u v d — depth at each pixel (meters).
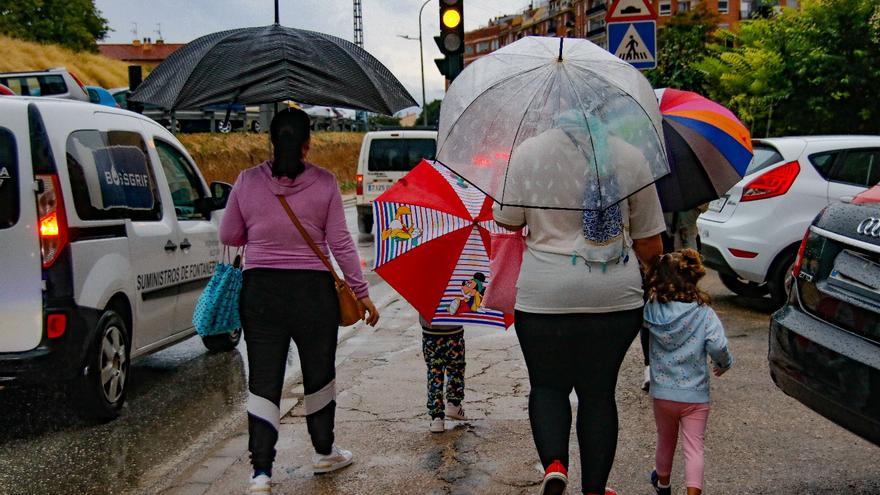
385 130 19.03
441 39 11.41
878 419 3.64
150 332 6.58
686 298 3.88
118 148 6.34
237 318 4.62
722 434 5.08
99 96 21.72
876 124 18.50
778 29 19.53
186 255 7.19
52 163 5.39
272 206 4.20
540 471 4.55
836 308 4.04
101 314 5.70
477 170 3.34
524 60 3.40
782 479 4.38
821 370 3.97
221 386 6.80
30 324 5.34
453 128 3.38
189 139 31.86
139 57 107.88
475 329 8.35
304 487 4.39
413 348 7.67
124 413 6.07
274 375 4.22
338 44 4.73
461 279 4.67
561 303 3.40
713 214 9.15
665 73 25.45
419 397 6.01
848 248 4.09
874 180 8.41
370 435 5.19
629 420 5.38
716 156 4.47
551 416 3.49
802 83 18.94
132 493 4.50
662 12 61.91
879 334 3.75
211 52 4.50
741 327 8.18
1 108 5.36
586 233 3.37
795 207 8.41
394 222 4.64
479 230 4.61
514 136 3.30
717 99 22.66
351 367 6.94
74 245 5.48
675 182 4.49
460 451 4.87
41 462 5.05
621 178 3.22
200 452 5.12
